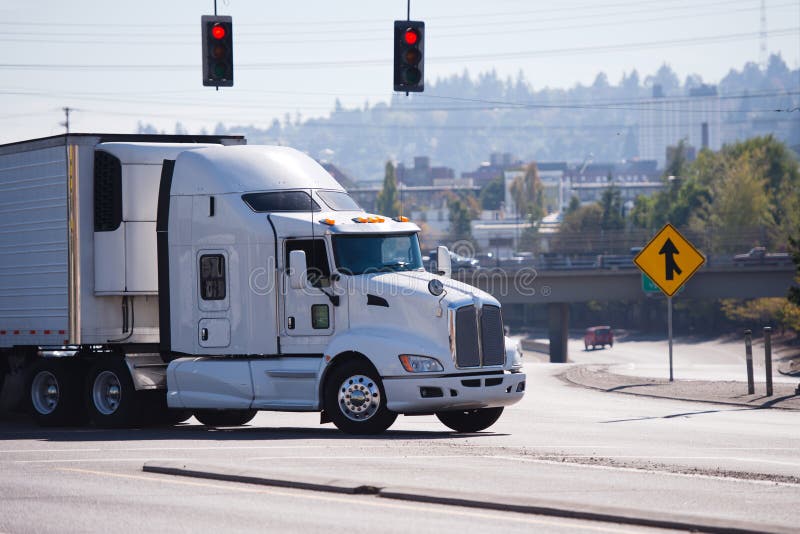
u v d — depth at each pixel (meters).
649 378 77.88
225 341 43.06
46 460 32.69
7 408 50.34
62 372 47.41
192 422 49.84
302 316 41.59
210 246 43.41
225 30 51.88
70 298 46.28
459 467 29.59
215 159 44.16
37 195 47.72
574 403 58.41
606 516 22.25
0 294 49.56
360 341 40.09
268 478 27.06
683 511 23.22
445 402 39.34
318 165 45.72
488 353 40.72
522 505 23.31
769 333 60.56
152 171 46.22
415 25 52.06
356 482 26.11
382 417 39.94
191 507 24.25
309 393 41.25
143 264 46.03
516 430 41.72
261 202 42.78
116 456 33.31
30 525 22.61
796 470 29.17
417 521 22.41
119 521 22.91
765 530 20.69
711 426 43.28
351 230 41.44
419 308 39.91
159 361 45.94
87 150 46.47
